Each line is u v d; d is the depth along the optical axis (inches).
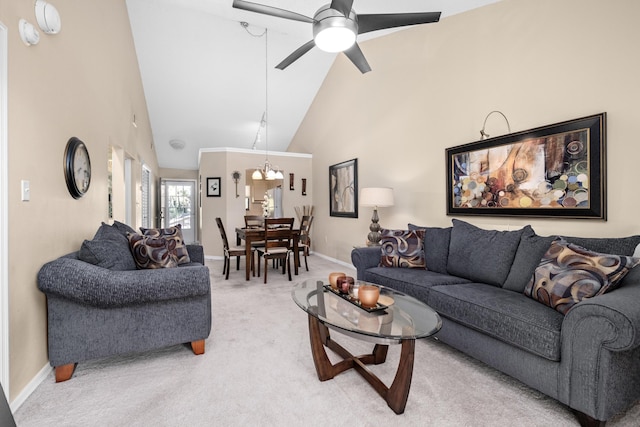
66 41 86.8
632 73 79.0
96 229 113.4
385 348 79.3
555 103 94.9
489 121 114.9
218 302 129.9
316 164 259.8
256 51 205.8
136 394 66.0
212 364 78.7
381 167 174.2
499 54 111.0
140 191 211.0
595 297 57.1
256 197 333.1
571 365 56.5
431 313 68.7
